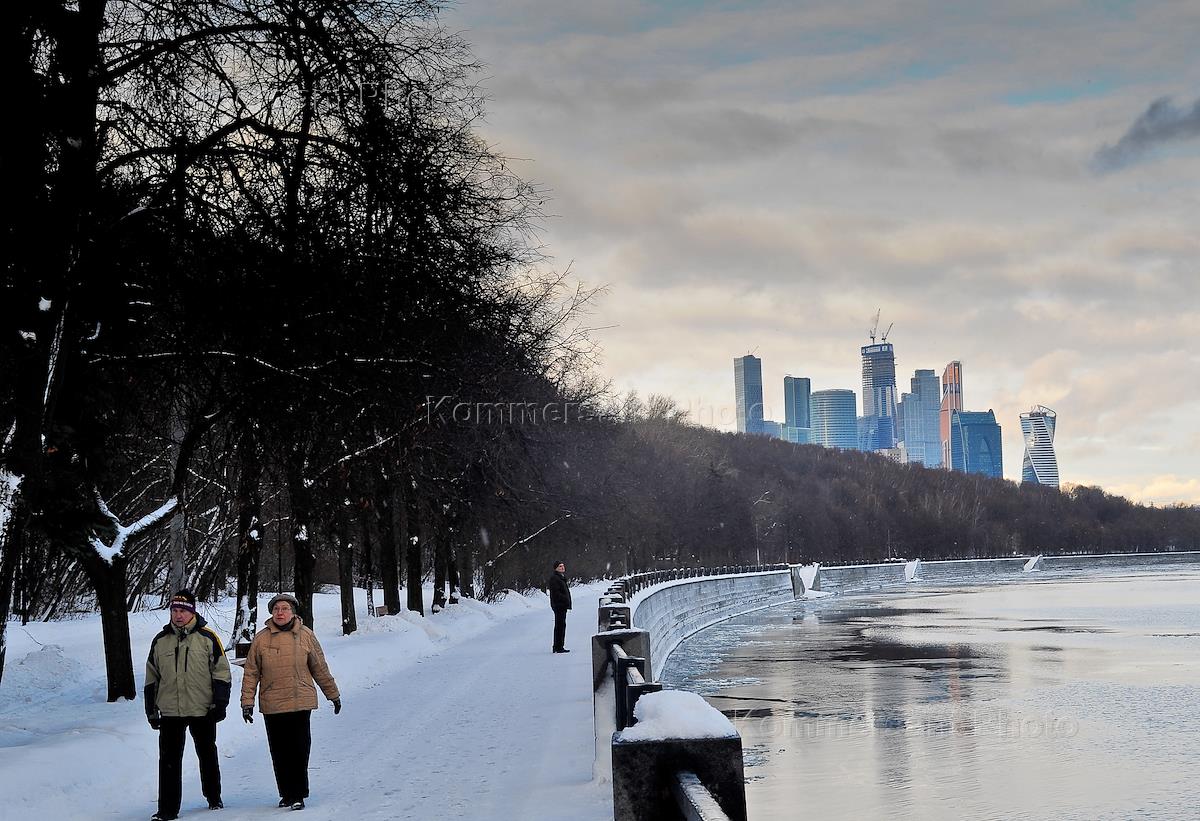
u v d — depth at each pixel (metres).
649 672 11.82
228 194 15.98
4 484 13.71
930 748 21.38
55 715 15.48
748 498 134.62
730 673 35.78
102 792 11.24
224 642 26.31
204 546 38.78
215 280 15.60
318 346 16.48
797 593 97.12
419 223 16.70
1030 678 33.53
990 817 15.73
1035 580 148.88
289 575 51.56
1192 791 17.34
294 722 10.70
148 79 15.24
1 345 13.87
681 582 50.94
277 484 22.42
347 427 18.19
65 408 16.77
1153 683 32.06
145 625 31.17
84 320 15.89
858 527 184.88
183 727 10.54
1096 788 17.52
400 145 16.44
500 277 21.42
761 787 17.86
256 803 10.92
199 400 18.33
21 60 13.70
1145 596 91.38
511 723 15.80
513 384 24.73
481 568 64.81
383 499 30.62
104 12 15.11
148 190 15.55
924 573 149.00
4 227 13.89
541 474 34.94
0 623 13.87
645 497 87.44
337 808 10.50
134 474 24.50
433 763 12.78
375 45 15.92
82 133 14.42
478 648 31.14
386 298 17.00
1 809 9.80
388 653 25.77
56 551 26.39
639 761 4.18
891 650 44.03
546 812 10.00
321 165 16.08
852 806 16.31
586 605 62.44
